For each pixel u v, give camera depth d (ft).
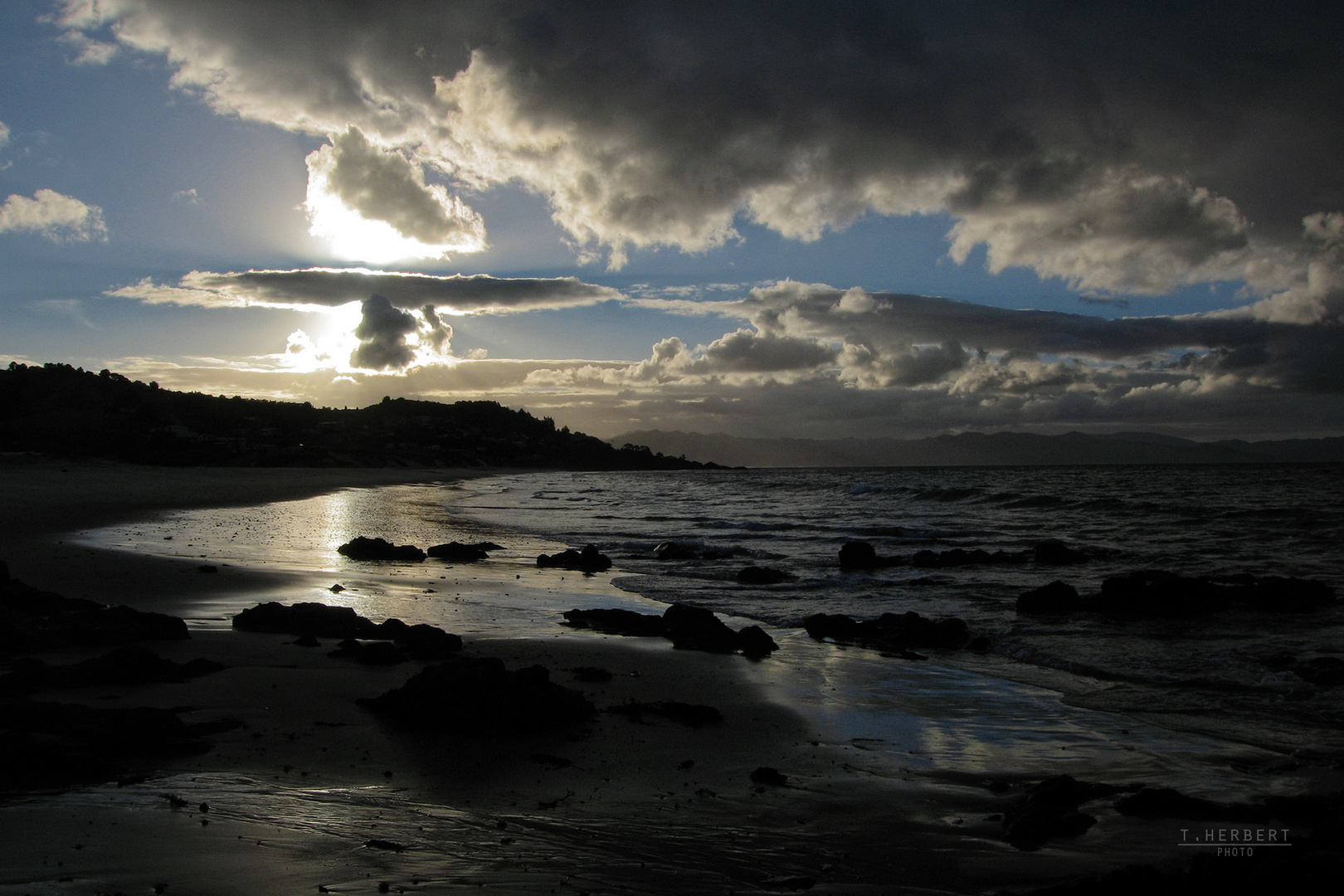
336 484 265.54
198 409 502.79
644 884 16.20
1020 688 36.60
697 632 44.93
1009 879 17.60
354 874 15.43
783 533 121.29
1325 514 130.72
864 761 26.27
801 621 54.03
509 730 26.45
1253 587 57.77
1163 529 118.83
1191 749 27.96
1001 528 124.57
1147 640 46.88
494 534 114.83
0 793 18.71
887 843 19.54
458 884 15.33
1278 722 31.12
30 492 144.46
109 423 363.97
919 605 60.23
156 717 23.88
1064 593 57.52
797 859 18.24
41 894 13.58
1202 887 16.56
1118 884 16.62
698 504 192.34
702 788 22.93
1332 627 51.11
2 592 37.76
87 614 37.47
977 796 23.24
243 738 24.34
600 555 79.97
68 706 23.72
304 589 55.57
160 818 17.57
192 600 49.29
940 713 32.35
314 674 31.99
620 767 24.45
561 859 17.15
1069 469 561.84
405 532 111.34
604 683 35.27
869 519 143.84
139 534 87.04
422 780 21.98
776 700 33.83
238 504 147.84
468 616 50.34
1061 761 26.71
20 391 384.27
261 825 17.58
